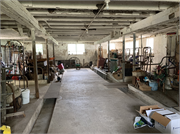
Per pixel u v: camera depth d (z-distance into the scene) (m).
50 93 4.74
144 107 2.90
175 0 2.66
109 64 9.43
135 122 2.68
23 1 2.80
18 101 3.16
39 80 6.09
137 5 3.12
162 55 7.90
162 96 3.94
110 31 6.88
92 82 6.68
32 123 2.92
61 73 9.30
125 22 4.97
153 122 2.66
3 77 2.54
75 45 13.10
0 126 2.17
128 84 5.54
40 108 3.79
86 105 3.69
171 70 6.22
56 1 2.88
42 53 12.48
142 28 4.32
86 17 4.19
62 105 3.69
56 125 2.66
